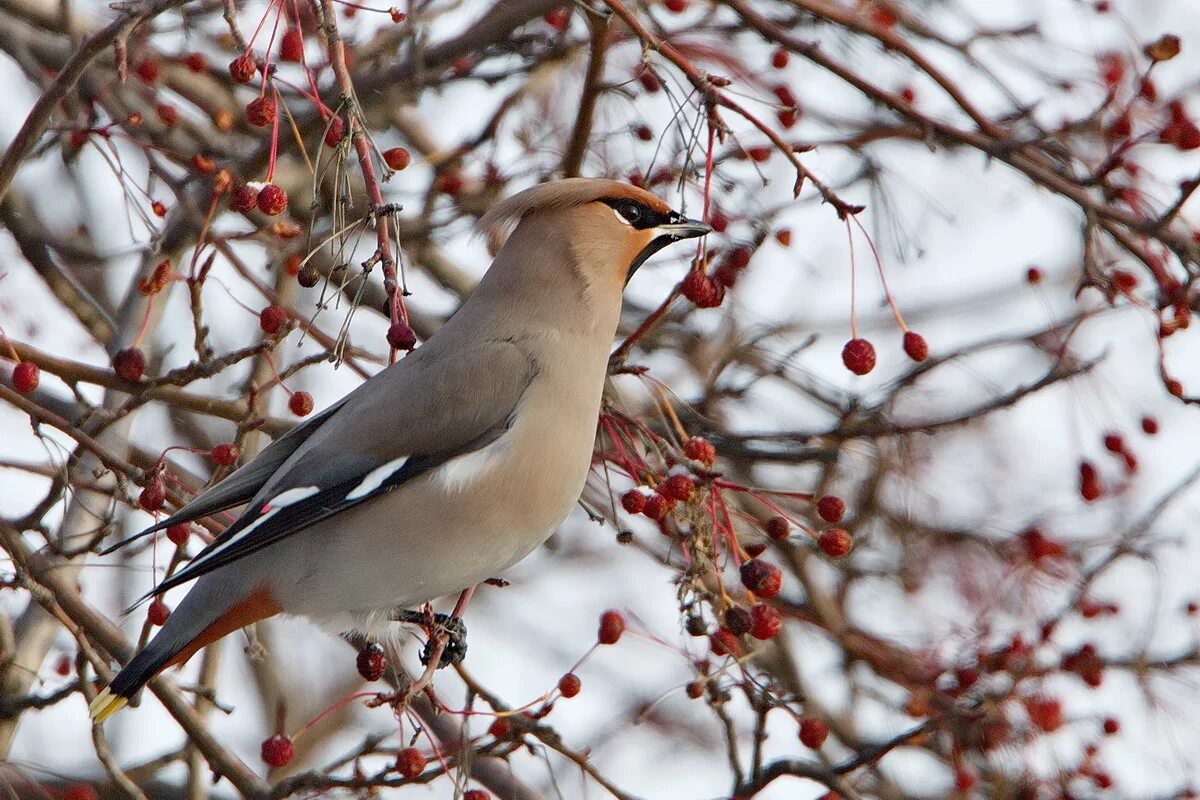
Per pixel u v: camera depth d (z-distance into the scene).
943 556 12.91
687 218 10.11
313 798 9.55
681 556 11.94
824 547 9.30
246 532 9.01
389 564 9.31
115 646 9.88
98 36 8.69
